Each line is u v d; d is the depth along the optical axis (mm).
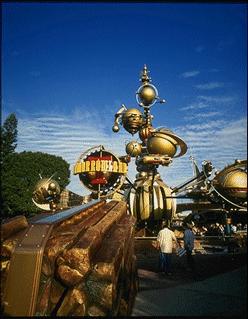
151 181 19312
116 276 3770
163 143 17484
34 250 3256
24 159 41844
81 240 3736
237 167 17875
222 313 5691
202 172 17859
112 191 16547
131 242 7082
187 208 23047
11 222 3596
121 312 4637
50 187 17359
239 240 18094
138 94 20172
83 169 15719
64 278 3303
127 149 20438
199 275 10250
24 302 3070
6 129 40969
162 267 10719
